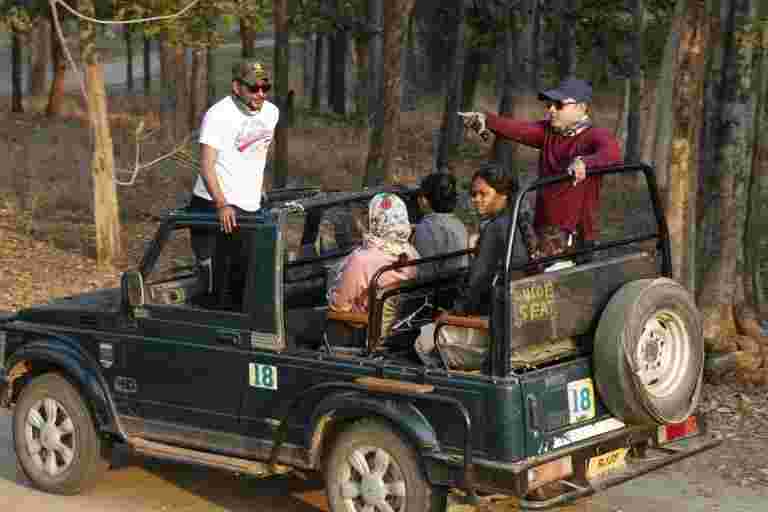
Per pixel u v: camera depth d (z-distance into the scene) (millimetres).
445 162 32344
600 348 6938
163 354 8195
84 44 18250
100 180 18516
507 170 7559
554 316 6918
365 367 7176
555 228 7570
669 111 13375
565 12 35531
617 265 7398
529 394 6648
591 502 8586
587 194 7992
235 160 8773
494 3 32438
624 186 29375
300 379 7488
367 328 7398
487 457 6648
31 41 49125
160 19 17828
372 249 7711
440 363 7105
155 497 8797
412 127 43719
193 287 8375
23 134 36188
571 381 6902
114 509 8531
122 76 67562
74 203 24094
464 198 26406
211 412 7988
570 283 7031
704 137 12812
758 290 13617
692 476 9203
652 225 23719
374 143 20156
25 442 8938
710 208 12461
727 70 12383
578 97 7902
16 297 16031
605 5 35062
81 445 8672
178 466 9547
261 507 8555
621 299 7000
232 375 7844
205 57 44531
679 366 7293
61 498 8789
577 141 7930
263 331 7672
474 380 6684
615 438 7102
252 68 8578
